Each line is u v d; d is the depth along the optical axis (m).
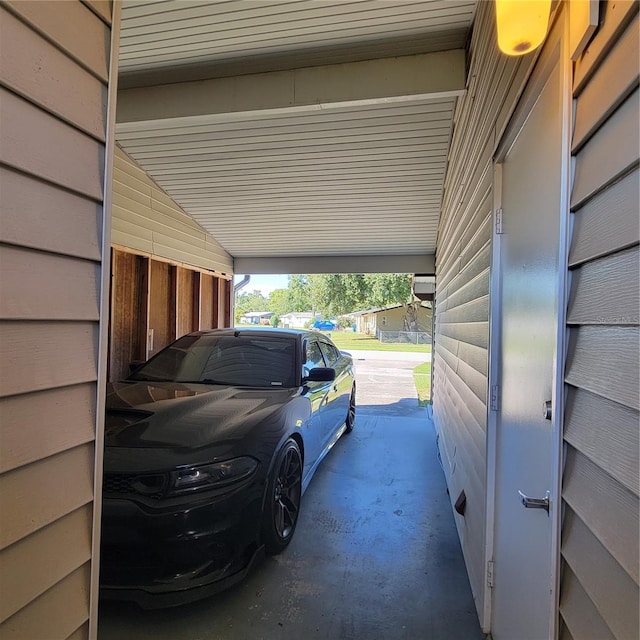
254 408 2.83
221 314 7.27
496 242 2.04
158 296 5.46
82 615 1.08
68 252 1.03
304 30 2.86
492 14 2.11
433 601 2.33
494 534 2.01
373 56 3.20
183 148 4.36
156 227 5.25
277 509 2.68
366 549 2.85
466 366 2.95
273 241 6.91
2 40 0.86
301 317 46.81
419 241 6.70
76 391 1.07
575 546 1.03
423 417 7.07
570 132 1.08
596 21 0.92
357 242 6.83
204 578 2.11
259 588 2.42
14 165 0.89
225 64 3.29
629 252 0.81
